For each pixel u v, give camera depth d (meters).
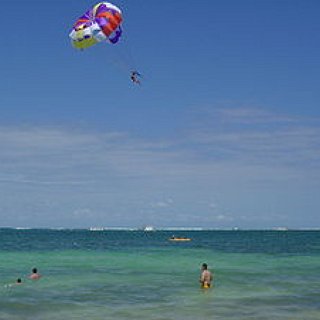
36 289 31.31
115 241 128.75
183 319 22.42
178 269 44.41
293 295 29.38
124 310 24.52
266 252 73.94
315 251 77.19
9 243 105.50
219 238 175.62
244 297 28.58
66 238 157.75
